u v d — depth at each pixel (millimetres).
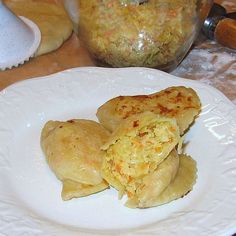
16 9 971
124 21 764
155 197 610
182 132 676
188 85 748
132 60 794
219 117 703
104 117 697
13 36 874
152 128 646
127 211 612
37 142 698
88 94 757
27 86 751
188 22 784
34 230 582
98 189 629
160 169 620
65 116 737
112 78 770
